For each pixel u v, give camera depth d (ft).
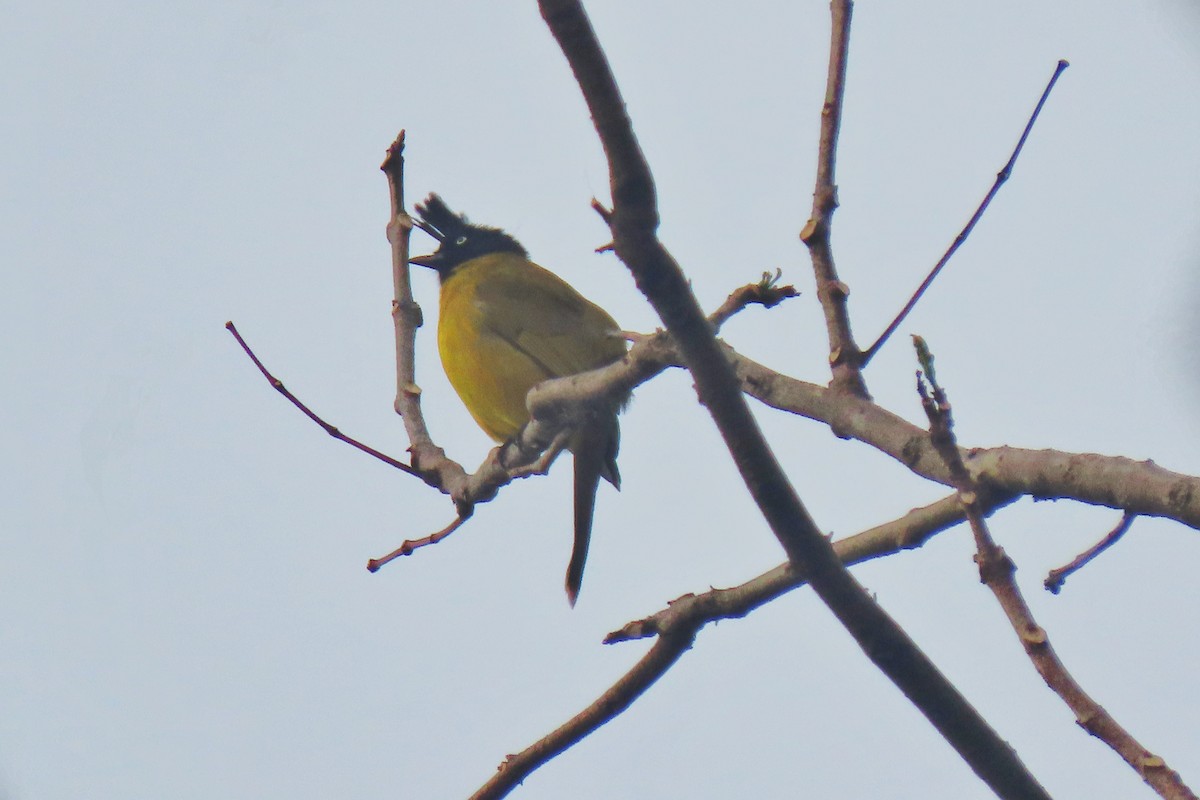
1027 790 18.19
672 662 28.35
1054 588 23.30
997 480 21.04
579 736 29.32
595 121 16.46
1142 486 19.44
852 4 25.08
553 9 16.03
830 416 22.90
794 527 17.87
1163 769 16.89
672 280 17.01
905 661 18.10
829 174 24.21
